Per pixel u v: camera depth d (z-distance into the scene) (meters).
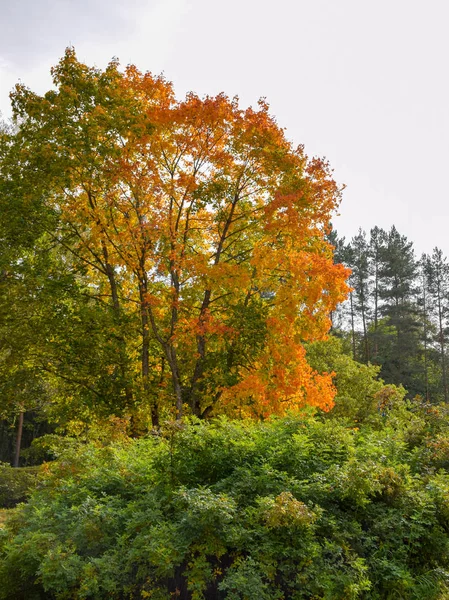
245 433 7.52
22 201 14.41
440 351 63.41
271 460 6.68
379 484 6.09
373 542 5.86
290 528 5.41
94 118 14.38
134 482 6.99
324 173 15.12
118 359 15.02
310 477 6.31
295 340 14.30
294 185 14.70
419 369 54.12
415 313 61.38
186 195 15.20
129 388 14.86
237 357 15.04
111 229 15.26
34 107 14.54
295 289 14.15
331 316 64.44
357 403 25.41
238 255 15.69
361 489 5.95
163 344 15.30
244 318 14.47
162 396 14.86
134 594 5.36
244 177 15.62
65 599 5.37
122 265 15.90
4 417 16.31
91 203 15.62
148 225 14.51
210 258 15.36
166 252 14.66
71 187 14.75
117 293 17.23
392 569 5.45
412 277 64.44
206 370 14.94
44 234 16.83
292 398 15.06
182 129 15.19
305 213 14.62
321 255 15.76
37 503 6.85
